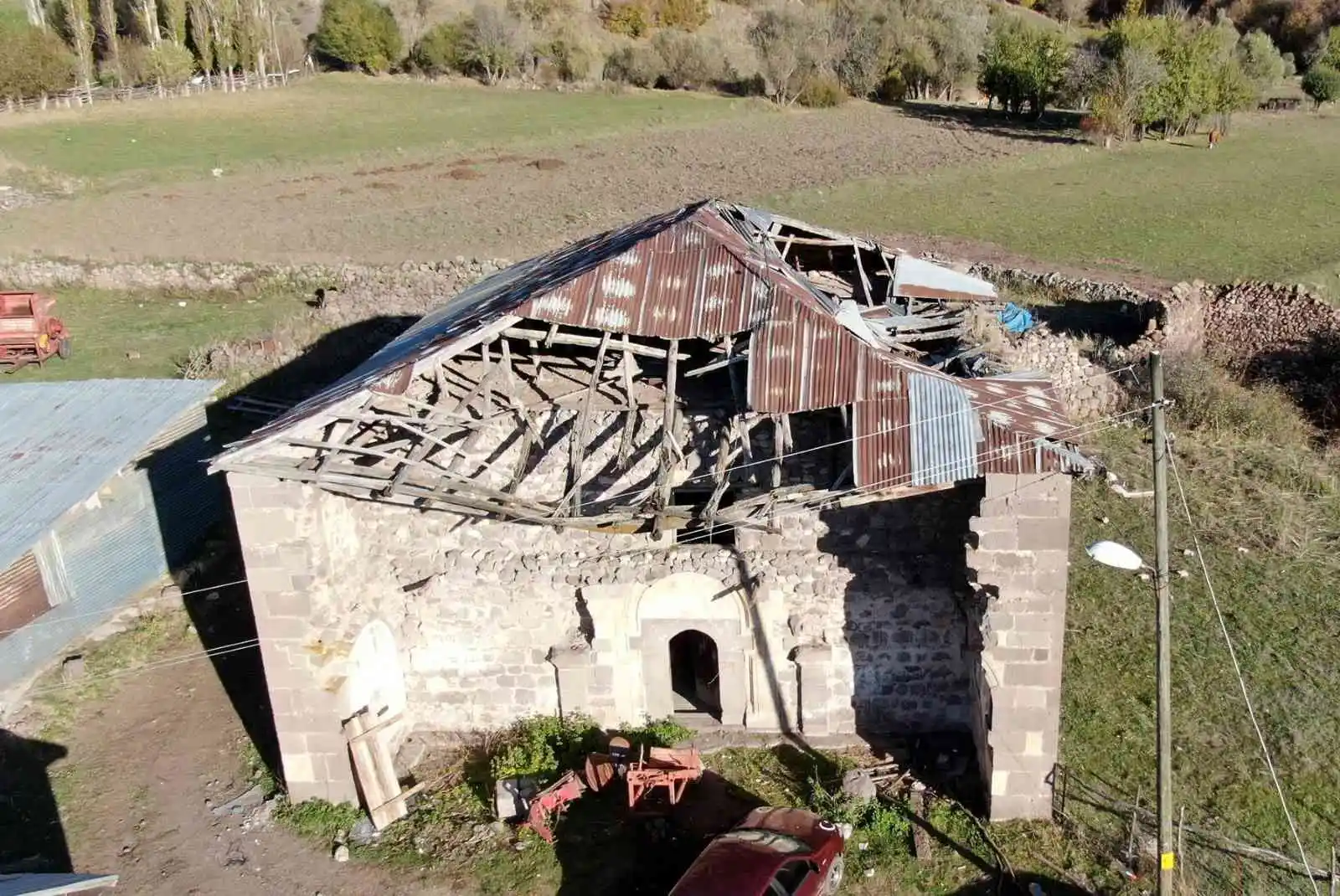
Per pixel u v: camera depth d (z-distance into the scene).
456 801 13.82
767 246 15.63
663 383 14.00
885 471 11.73
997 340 17.11
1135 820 12.42
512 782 13.56
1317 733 14.27
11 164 49.75
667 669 14.41
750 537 13.53
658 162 53.22
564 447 13.75
